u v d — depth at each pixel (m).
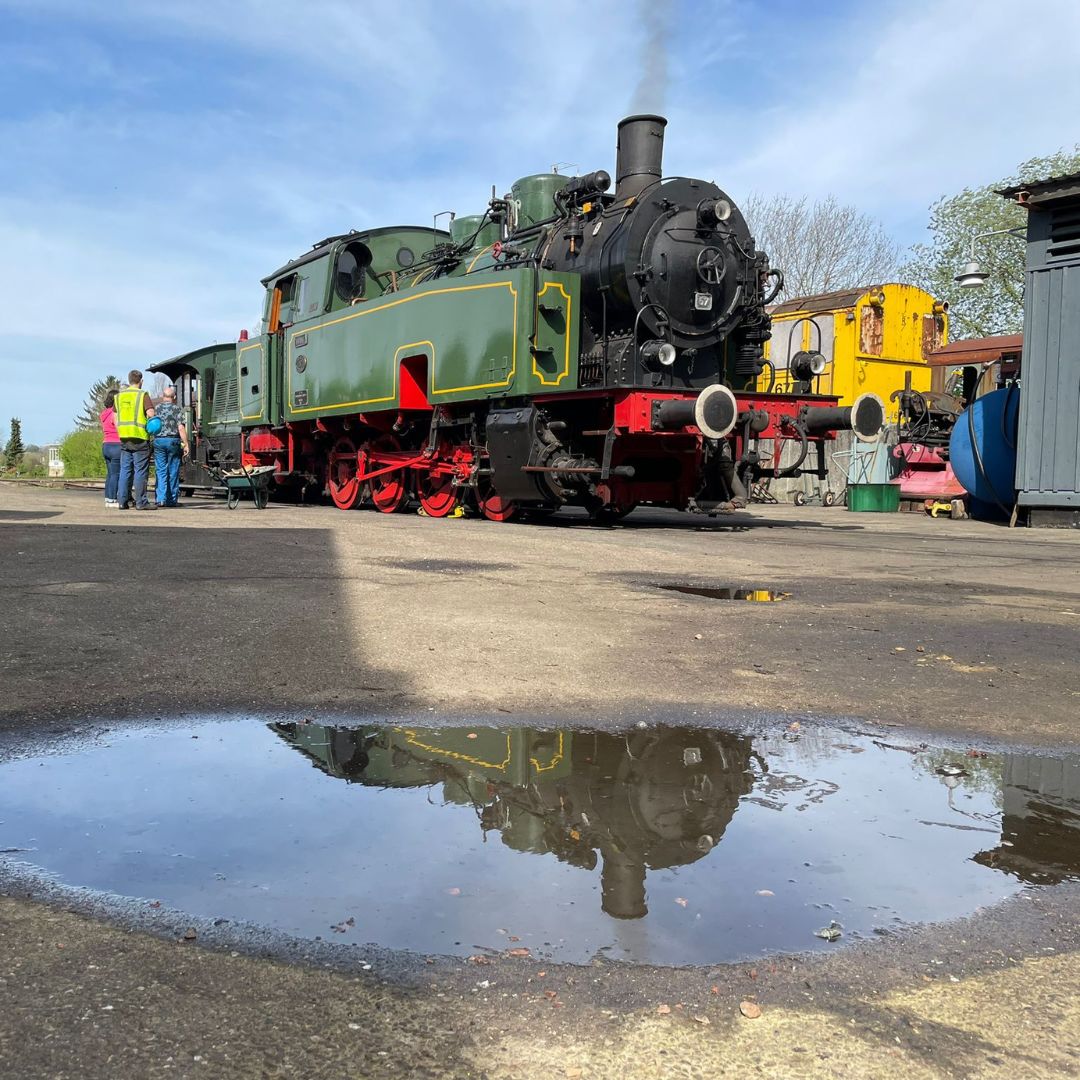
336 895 1.62
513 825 1.96
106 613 4.29
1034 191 11.62
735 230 10.30
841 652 3.79
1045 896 1.68
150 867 1.73
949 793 2.22
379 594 4.96
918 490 16.64
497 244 10.88
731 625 4.32
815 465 19.56
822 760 2.46
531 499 10.24
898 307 19.27
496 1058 1.17
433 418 11.52
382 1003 1.29
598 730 2.69
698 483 10.45
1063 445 11.73
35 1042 1.18
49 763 2.33
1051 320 11.86
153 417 12.87
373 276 13.99
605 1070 1.15
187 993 1.30
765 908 1.60
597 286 10.12
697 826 1.98
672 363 9.80
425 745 2.52
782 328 20.16
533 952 1.43
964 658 3.71
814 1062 1.17
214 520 10.30
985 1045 1.22
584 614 4.51
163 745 2.49
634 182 10.34
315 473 15.17
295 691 3.03
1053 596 5.40
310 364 14.17
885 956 1.45
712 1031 1.24
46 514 11.13
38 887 1.64
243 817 1.99
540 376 10.05
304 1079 1.12
